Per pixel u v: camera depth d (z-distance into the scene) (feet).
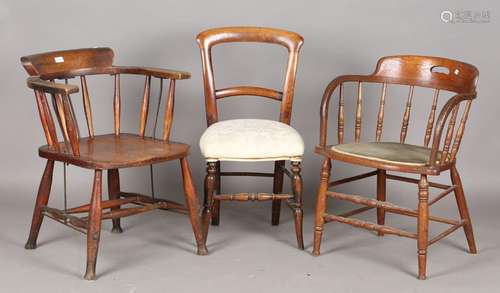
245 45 12.28
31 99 12.43
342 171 12.71
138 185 12.75
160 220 11.37
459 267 9.55
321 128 9.93
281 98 10.96
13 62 12.30
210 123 11.02
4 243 10.21
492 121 12.35
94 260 8.99
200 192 12.76
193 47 12.32
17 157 12.60
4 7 12.13
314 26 12.21
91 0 12.16
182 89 12.46
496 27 12.10
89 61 10.27
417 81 10.34
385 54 12.24
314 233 9.90
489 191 12.37
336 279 9.09
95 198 8.91
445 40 12.17
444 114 8.85
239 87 11.04
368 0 12.11
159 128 12.57
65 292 8.62
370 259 9.81
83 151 9.40
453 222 9.78
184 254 9.92
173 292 8.63
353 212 10.19
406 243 10.45
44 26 12.21
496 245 10.38
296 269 9.42
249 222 11.43
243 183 12.80
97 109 12.46
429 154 9.44
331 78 12.36
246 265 9.53
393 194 12.64
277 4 12.16
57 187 12.61
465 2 12.06
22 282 8.90
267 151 9.79
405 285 8.93
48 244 10.20
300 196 10.05
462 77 9.87
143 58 12.35
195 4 12.18
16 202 11.94
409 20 12.14
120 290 8.69
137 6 12.20
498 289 8.85
